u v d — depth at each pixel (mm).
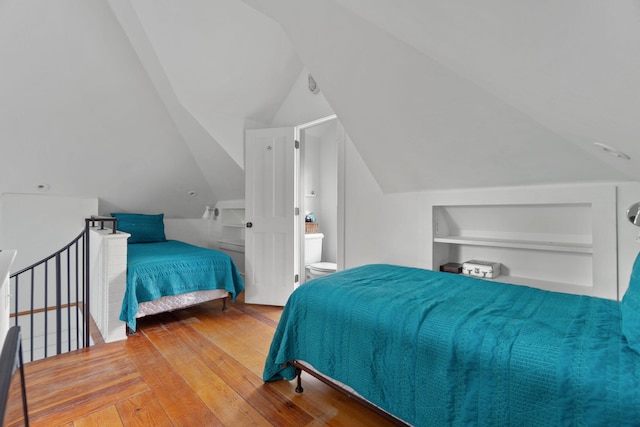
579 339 1017
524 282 2068
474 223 2418
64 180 3316
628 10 429
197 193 4277
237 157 3383
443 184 2258
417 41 1146
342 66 1883
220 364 1990
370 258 2744
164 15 2270
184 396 1648
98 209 3729
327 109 2936
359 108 2096
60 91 2609
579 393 848
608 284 1670
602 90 719
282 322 1746
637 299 1022
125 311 2346
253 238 3291
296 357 1656
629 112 752
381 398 1270
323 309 1540
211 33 2480
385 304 1388
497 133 1703
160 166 3674
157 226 3943
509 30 692
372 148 2336
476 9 687
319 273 3670
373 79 1834
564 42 619
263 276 3270
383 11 1022
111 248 2365
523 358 961
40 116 2715
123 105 2938
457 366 1072
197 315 2932
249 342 2322
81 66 2514
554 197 1828
